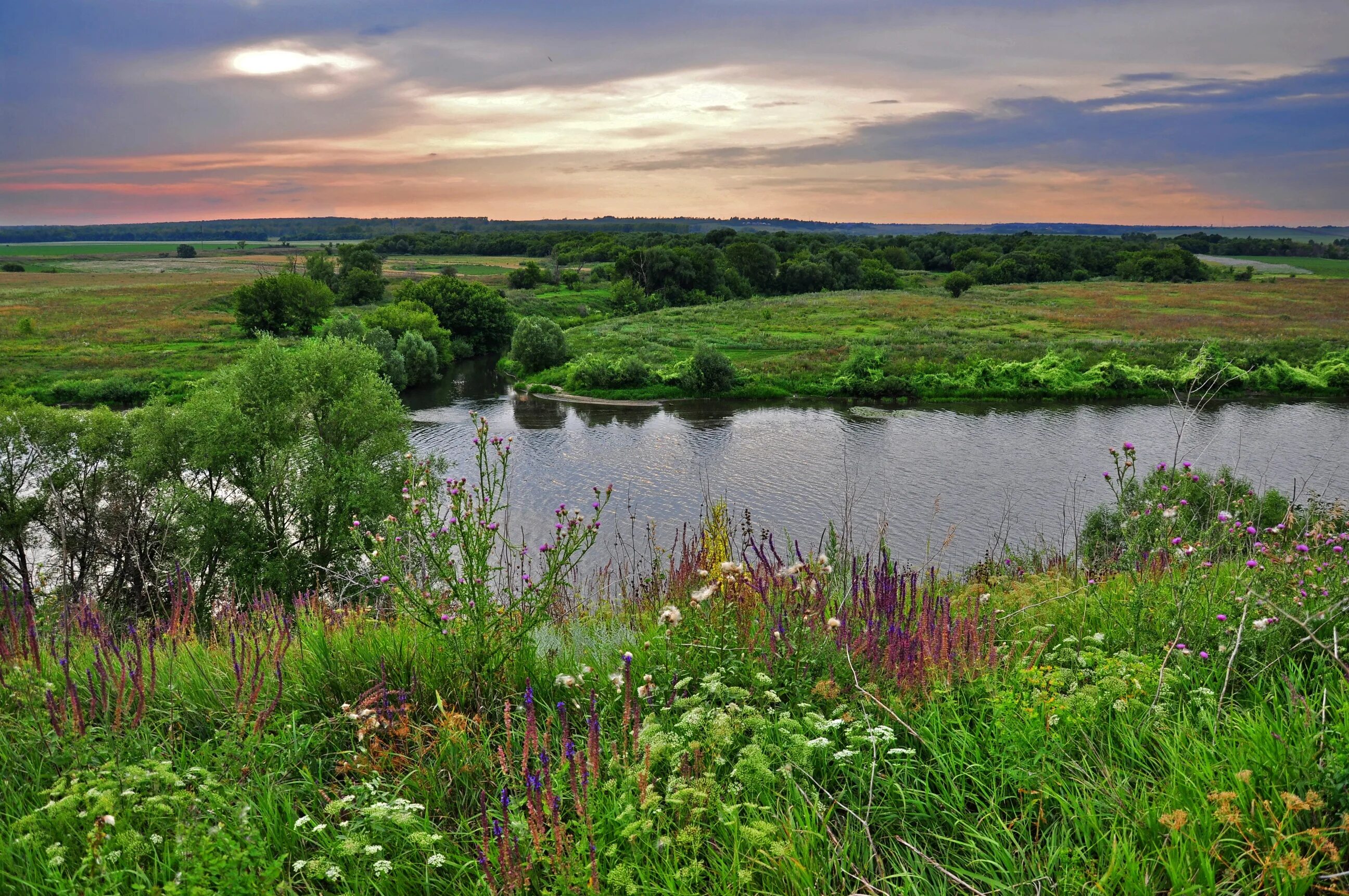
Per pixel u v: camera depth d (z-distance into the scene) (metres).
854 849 2.97
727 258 162.25
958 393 68.69
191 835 2.71
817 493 41.31
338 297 134.62
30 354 82.00
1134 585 5.02
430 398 70.94
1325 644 3.85
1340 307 121.88
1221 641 4.15
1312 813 2.72
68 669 3.61
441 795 3.37
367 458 29.55
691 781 3.12
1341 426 54.56
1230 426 55.34
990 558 8.87
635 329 104.25
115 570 15.83
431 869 2.97
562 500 39.44
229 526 26.58
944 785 3.25
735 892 2.66
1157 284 165.38
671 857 2.88
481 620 4.34
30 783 3.40
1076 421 58.78
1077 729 3.42
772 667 4.09
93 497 27.81
